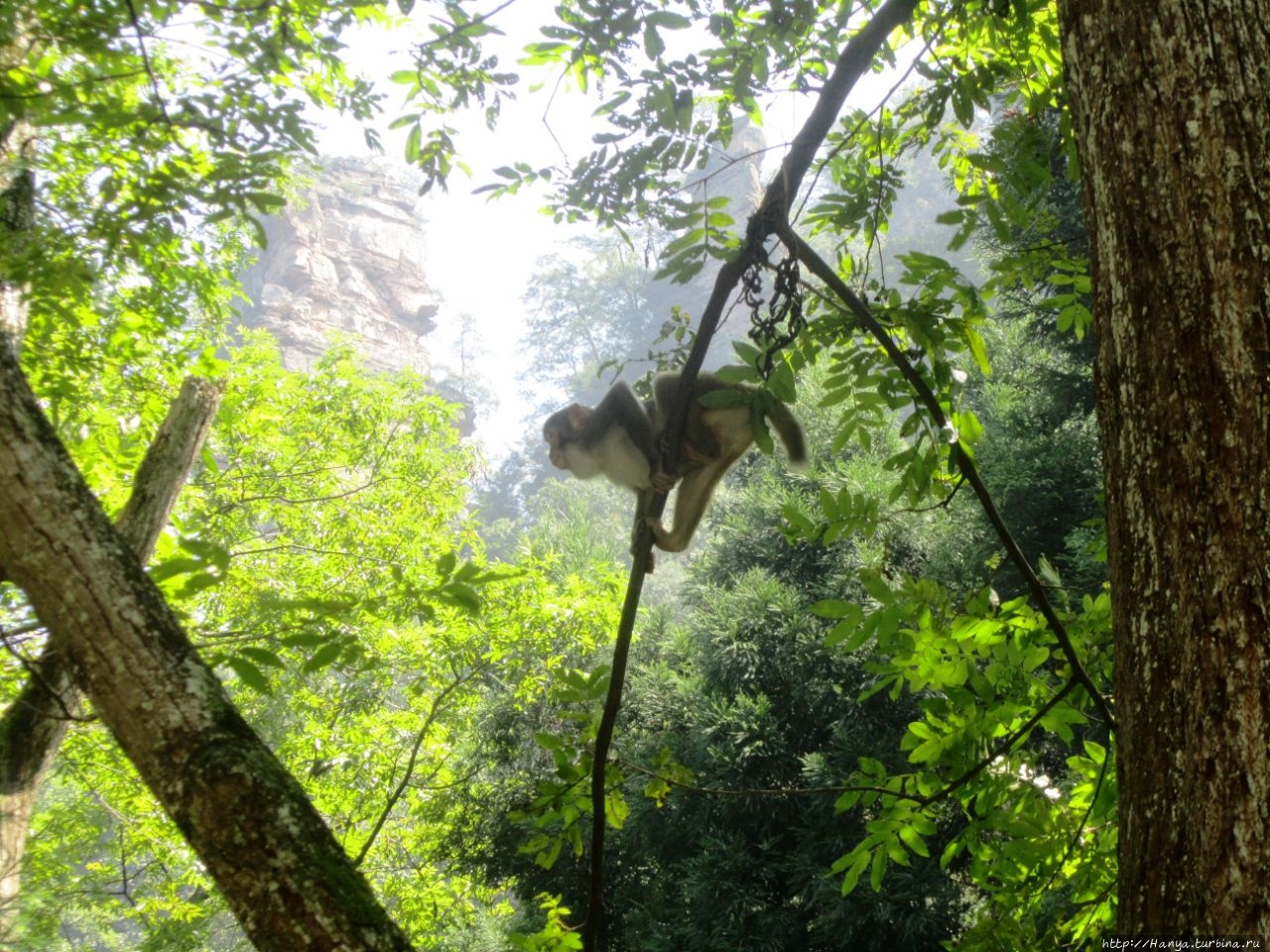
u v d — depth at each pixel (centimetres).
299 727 1512
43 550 256
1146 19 273
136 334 902
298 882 226
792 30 505
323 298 6103
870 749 1521
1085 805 522
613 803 505
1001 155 522
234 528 1333
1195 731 237
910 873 1398
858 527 461
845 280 567
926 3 605
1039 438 1702
